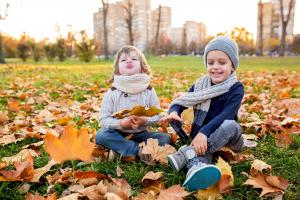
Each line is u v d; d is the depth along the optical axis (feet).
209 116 8.86
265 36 205.98
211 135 8.05
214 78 8.88
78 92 23.20
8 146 10.46
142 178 7.77
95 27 253.85
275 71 46.57
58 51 112.88
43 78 36.96
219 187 7.03
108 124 9.02
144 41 244.63
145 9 242.99
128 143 8.93
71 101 18.40
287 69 52.75
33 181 7.68
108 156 9.19
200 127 8.87
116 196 6.25
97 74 42.19
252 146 9.78
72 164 8.17
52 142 7.45
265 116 13.47
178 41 276.00
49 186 7.41
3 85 29.17
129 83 9.39
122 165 8.60
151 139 8.81
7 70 54.08
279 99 17.89
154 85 26.48
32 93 22.84
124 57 9.66
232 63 8.89
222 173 7.38
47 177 7.80
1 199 7.18
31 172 7.84
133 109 8.16
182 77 35.91
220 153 8.76
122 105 9.39
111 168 8.48
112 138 8.93
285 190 7.12
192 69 53.52
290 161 8.47
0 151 10.05
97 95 21.56
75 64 85.97
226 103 8.66
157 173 7.61
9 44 158.51
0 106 17.58
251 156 9.00
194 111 9.20
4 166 8.52
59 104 18.07
